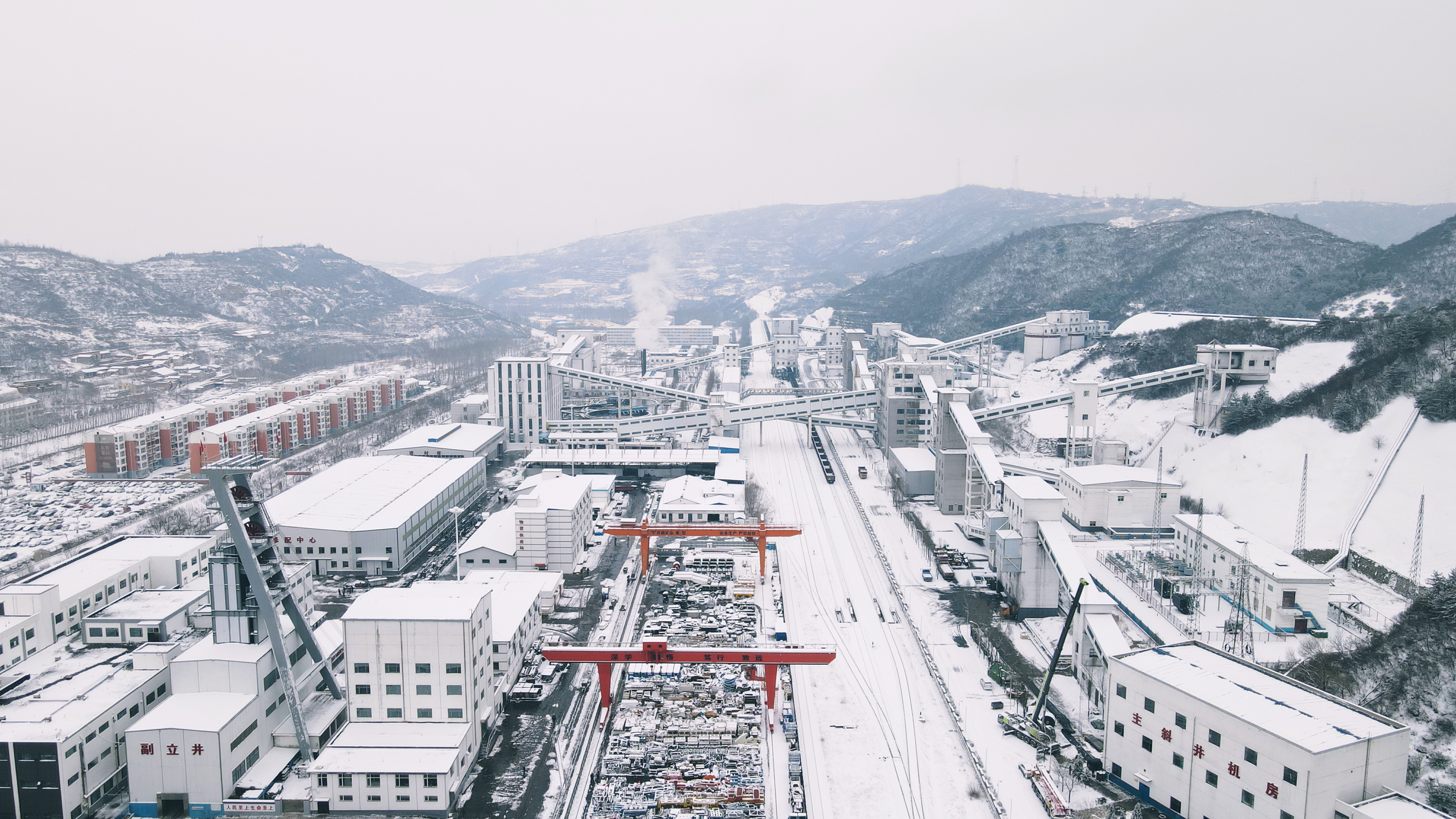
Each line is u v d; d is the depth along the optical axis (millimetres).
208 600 125688
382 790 90188
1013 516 146125
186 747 91000
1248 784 79875
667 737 102875
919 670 122688
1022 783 95375
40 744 88000
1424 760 92188
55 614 119500
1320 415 180500
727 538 182375
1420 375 170875
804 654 105500
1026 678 119312
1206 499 181000
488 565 159750
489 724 106000
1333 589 132375
